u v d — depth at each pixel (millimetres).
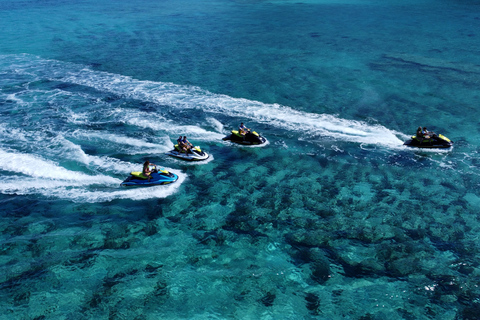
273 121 24391
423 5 77750
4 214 14805
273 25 58438
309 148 20734
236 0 94312
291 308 10578
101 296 10906
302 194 16297
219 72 34625
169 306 10602
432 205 15422
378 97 28234
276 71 34938
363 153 20078
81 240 13375
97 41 46688
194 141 21719
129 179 17078
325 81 32031
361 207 15312
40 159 19172
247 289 11258
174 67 36094
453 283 11438
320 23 59562
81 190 16641
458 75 32688
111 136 22062
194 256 12633
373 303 10742
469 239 13352
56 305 10547
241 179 17641
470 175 17719
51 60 38031
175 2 90062
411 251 12805
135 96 28500
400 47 42625
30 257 12461
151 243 13289
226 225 14289
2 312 10289
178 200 15961
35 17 65500
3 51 41188
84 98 28047
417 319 10195
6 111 25312
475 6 74312
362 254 12695
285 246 13125
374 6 78125
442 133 22312
